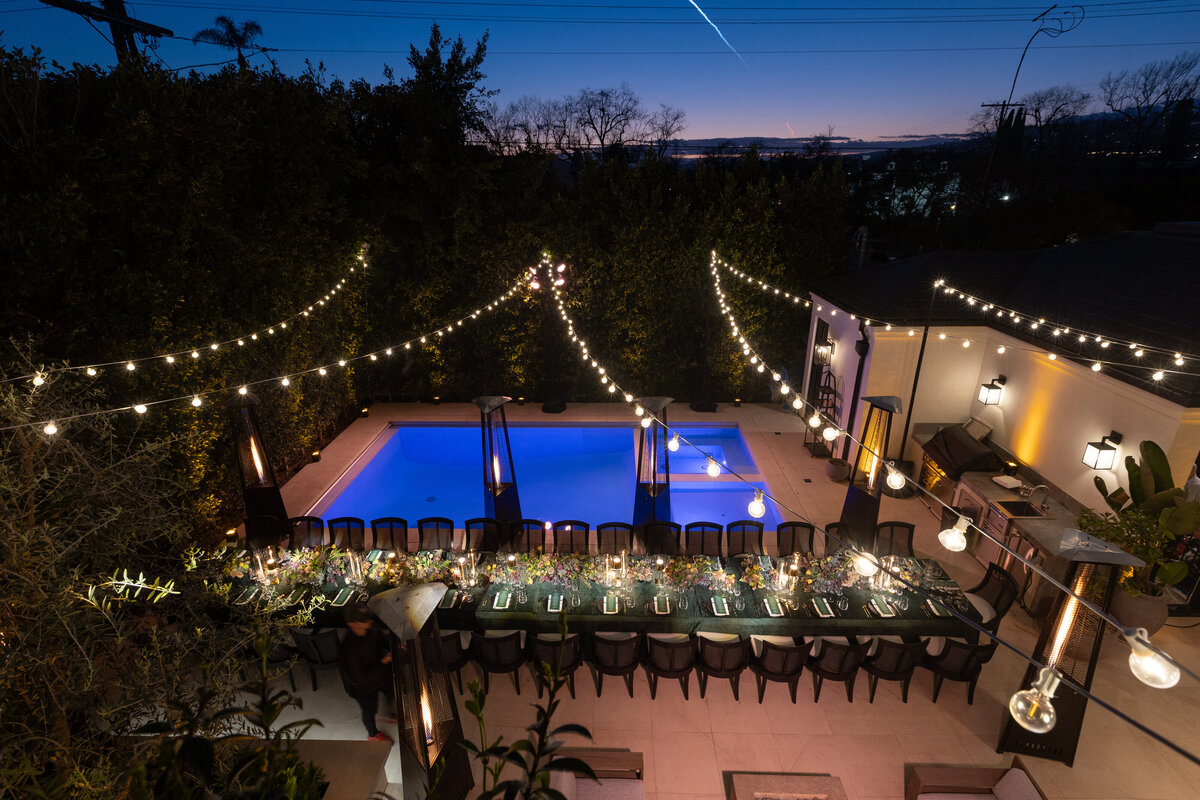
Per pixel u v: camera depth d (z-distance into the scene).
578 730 2.03
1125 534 8.07
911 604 8.17
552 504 14.36
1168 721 7.63
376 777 3.96
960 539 4.93
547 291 16.72
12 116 8.40
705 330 17.16
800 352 18.91
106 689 4.80
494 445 11.52
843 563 8.86
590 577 8.68
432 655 6.09
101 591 5.15
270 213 12.49
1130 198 22.17
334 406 15.91
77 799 3.91
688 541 10.54
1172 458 8.41
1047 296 11.81
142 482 6.00
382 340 17.83
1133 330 9.34
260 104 12.41
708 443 16.41
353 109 15.80
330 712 7.76
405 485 15.43
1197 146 27.64
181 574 7.68
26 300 8.08
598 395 18.75
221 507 11.86
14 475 5.01
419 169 15.63
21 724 4.18
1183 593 9.34
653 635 7.90
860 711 7.84
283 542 10.62
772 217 16.92
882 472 10.31
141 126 9.04
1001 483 10.89
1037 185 25.58
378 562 9.17
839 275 16.36
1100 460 9.18
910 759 7.19
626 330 17.97
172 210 9.68
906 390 12.98
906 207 29.91
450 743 6.09
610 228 16.94
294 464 14.52
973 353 12.75
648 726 7.62
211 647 5.47
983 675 8.38
